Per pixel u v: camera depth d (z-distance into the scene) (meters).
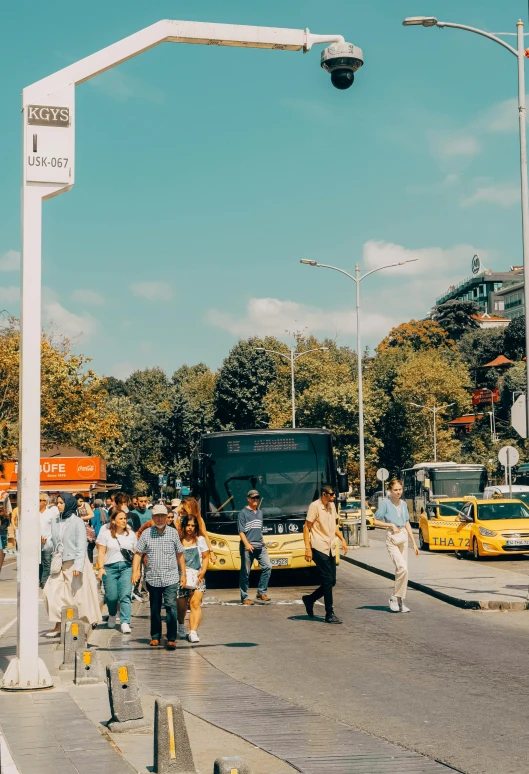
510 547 27.34
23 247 9.46
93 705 8.64
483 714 8.30
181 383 132.75
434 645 12.66
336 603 18.28
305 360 95.38
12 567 29.48
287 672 10.85
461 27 17.17
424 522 33.59
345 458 83.12
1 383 45.66
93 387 50.78
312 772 6.40
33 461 9.37
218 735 7.59
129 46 9.56
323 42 9.72
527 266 17.03
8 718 7.91
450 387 92.00
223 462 21.28
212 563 20.94
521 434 16.78
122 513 15.01
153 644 13.16
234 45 9.66
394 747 7.15
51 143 9.54
